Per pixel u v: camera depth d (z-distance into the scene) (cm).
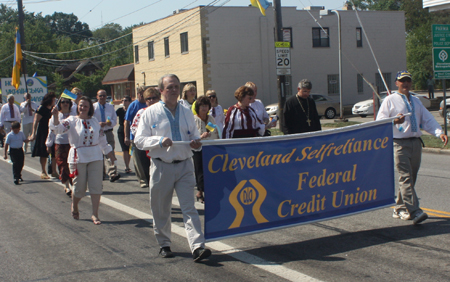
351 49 3534
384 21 3628
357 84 3575
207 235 483
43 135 1009
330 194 548
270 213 512
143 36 3859
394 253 491
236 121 668
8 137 992
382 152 580
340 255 491
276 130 2006
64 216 704
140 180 927
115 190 906
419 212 578
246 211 499
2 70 6519
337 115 3036
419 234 552
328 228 593
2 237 598
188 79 3334
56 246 556
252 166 501
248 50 3262
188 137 492
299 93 707
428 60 5581
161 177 477
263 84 3316
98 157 649
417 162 595
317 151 537
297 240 548
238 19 3222
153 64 3756
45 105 1004
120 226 641
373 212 664
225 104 3234
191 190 486
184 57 3344
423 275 429
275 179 514
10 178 1084
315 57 3434
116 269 472
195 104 717
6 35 6681
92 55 8600
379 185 583
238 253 507
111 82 5038
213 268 463
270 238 560
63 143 836
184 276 445
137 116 721
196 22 3170
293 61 3375
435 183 874
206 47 3156
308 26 3403
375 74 3634
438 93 4650
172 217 684
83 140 637
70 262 498
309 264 466
